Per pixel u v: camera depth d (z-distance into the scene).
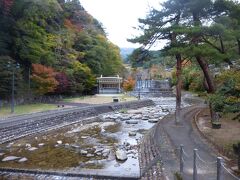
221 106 13.22
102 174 14.12
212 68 34.91
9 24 40.50
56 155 18.41
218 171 8.99
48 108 36.94
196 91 64.25
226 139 18.56
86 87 64.69
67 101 49.59
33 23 45.38
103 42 78.88
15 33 41.88
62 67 53.38
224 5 21.17
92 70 70.50
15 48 42.06
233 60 24.22
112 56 82.44
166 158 14.20
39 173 14.66
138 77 90.12
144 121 34.22
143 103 55.44
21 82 41.22
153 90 82.12
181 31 20.27
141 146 20.19
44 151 19.45
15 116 28.78
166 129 23.05
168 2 23.19
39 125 27.12
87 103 46.41
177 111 25.38
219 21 21.08
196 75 64.69
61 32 60.50
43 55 46.03
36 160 17.12
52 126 28.98
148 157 16.19
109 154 18.72
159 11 23.72
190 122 26.92
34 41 44.41
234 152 13.11
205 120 28.28
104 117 37.34
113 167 15.83
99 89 70.06
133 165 16.27
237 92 12.82
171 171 12.15
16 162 16.59
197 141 18.17
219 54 20.53
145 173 13.84
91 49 71.00
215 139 18.61
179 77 25.06
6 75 34.31
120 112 42.75
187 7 22.16
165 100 67.38
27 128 25.39
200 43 22.59
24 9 41.38
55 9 53.62
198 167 12.32
